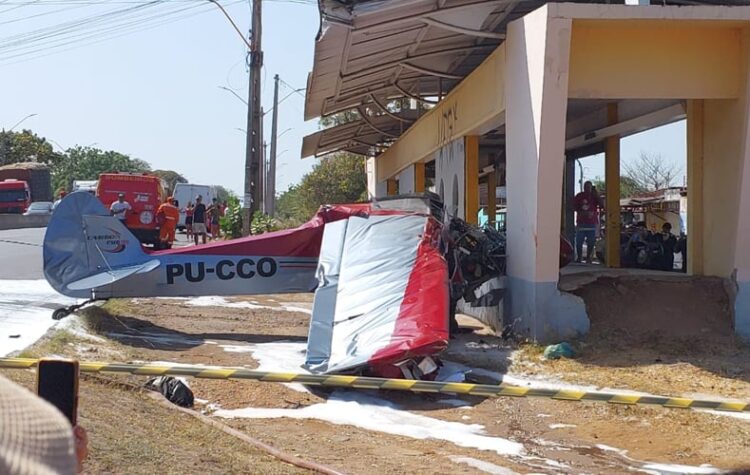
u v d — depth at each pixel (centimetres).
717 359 1105
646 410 871
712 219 1326
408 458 710
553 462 716
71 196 1277
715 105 1315
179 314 1507
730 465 707
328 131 2539
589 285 1295
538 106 1199
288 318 1537
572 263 1862
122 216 2936
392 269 1141
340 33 1255
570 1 1357
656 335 1204
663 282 1304
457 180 1792
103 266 1283
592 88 1245
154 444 621
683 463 715
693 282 1299
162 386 855
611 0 1370
